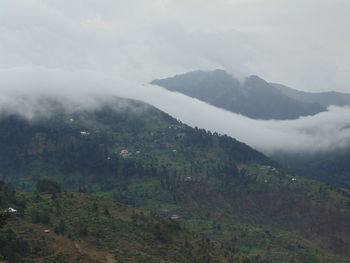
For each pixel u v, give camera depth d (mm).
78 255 175625
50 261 165625
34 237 180875
